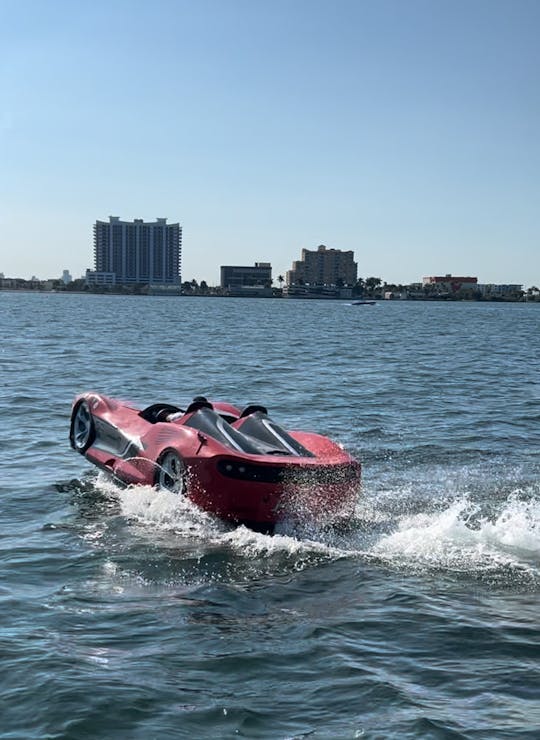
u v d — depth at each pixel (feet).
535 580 21.42
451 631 17.94
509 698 14.80
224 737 13.32
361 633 17.81
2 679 15.20
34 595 19.74
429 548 23.93
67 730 13.39
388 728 13.61
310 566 22.33
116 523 26.08
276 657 16.46
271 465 25.21
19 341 114.42
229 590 20.40
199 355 95.30
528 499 30.22
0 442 39.17
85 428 34.22
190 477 26.20
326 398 57.82
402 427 46.03
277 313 345.10
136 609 18.98
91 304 449.06
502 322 296.30
